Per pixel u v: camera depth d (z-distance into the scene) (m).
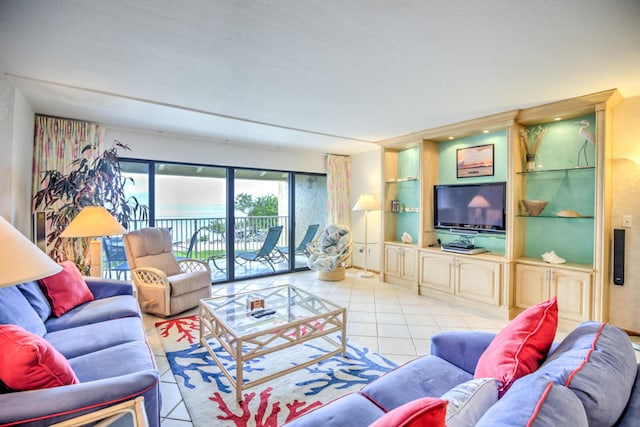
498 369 1.16
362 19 1.62
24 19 1.61
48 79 2.40
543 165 3.41
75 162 3.29
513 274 3.39
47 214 3.21
